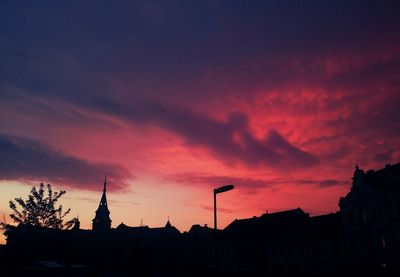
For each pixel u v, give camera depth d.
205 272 43.19
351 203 42.03
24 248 33.47
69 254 37.75
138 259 58.34
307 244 48.59
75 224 39.78
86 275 32.59
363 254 38.88
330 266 44.44
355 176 41.69
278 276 51.00
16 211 33.31
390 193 35.47
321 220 51.03
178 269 55.97
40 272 30.02
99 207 112.56
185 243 66.50
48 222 34.38
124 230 74.50
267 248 53.56
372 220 38.09
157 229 79.00
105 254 59.97
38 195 34.12
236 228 61.88
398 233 33.84
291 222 54.09
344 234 43.56
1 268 32.16
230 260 58.25
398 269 31.08
